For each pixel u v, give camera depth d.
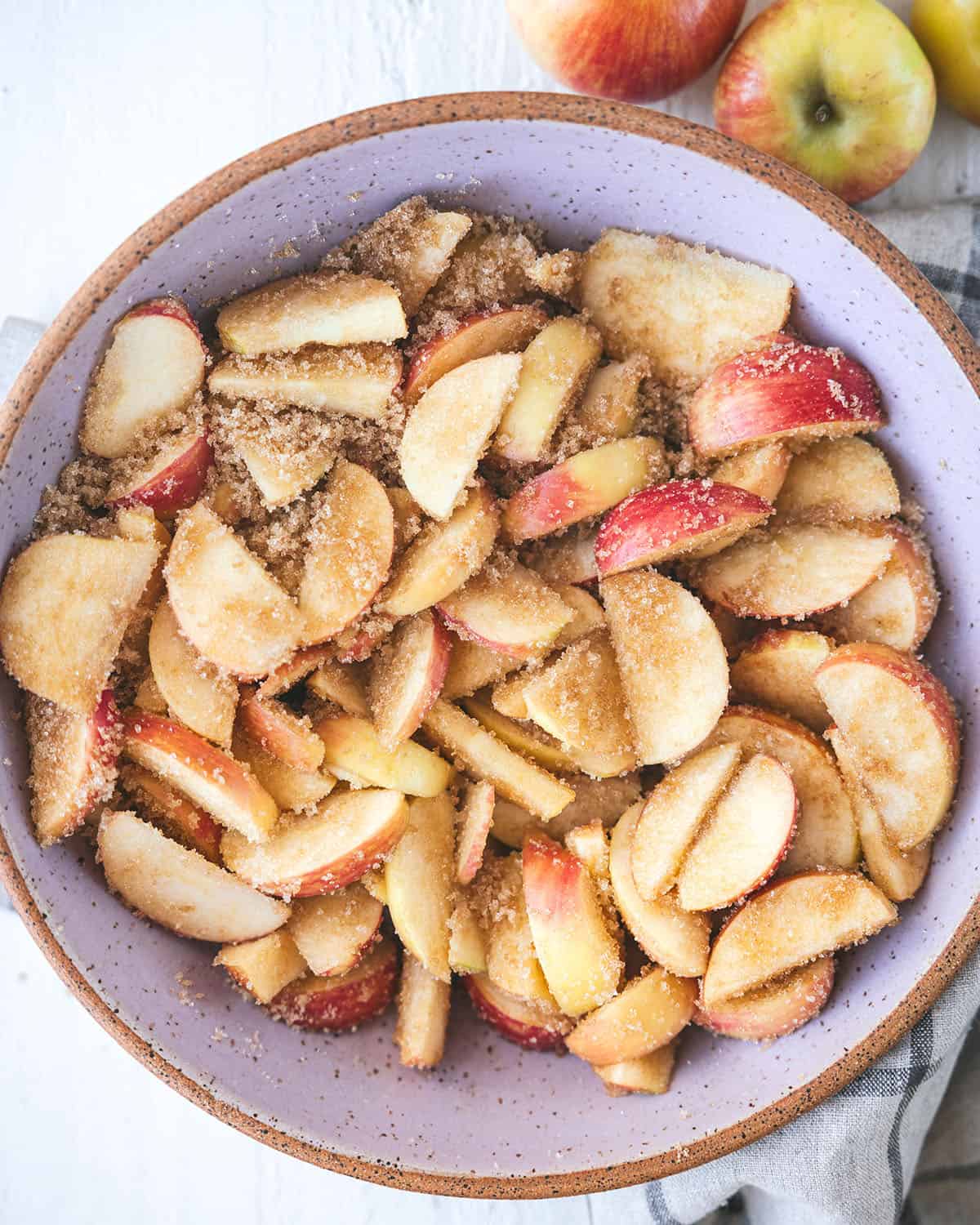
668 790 0.69
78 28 0.76
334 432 0.68
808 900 0.68
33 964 0.78
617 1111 0.69
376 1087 0.70
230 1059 0.68
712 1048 0.70
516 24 0.71
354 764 0.68
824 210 0.64
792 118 0.71
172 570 0.67
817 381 0.67
